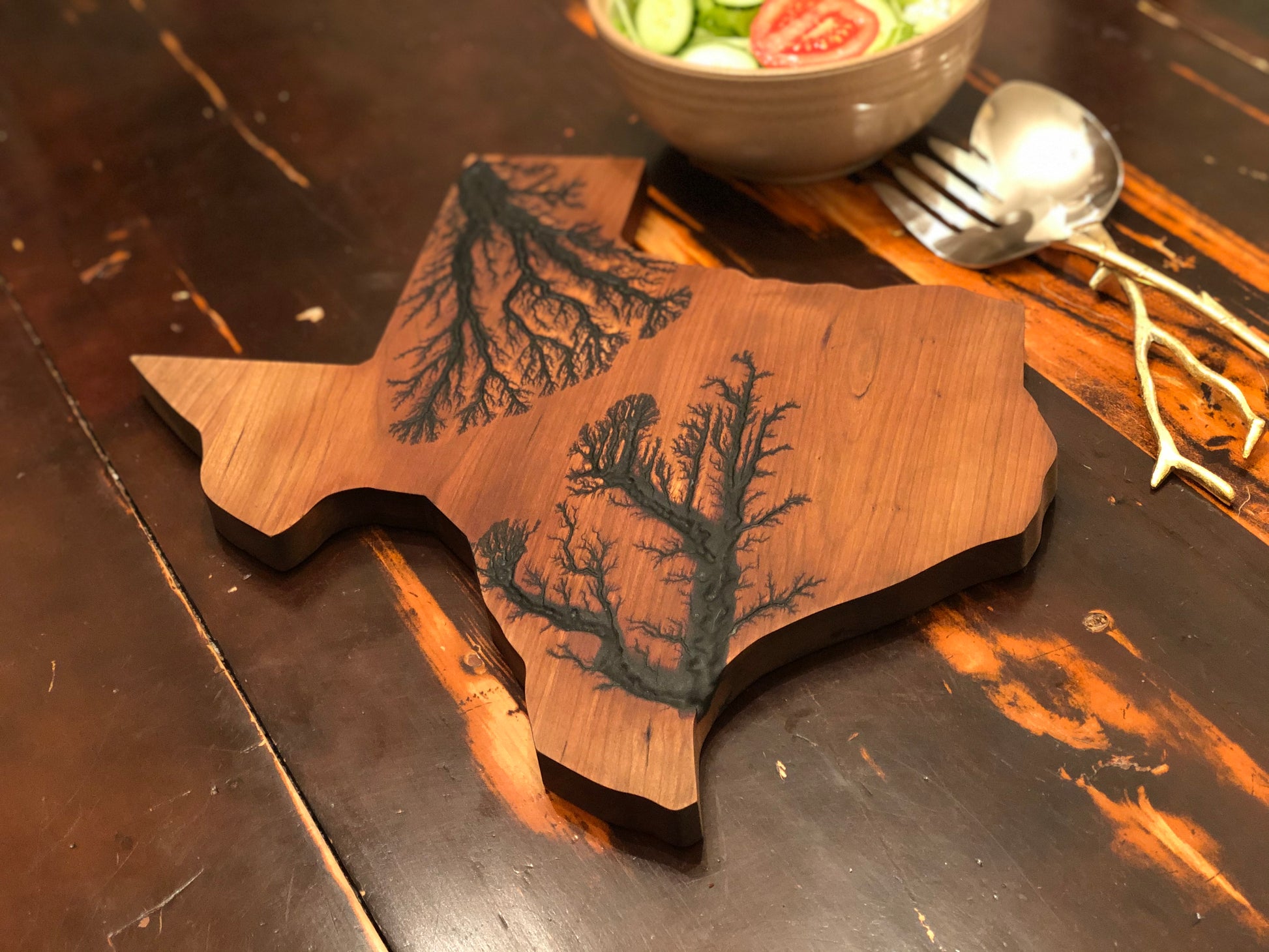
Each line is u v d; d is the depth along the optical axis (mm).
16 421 851
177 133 1094
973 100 968
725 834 585
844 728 614
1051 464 651
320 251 955
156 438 822
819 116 792
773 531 646
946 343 723
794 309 768
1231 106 919
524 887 580
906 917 549
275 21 1217
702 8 883
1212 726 585
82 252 988
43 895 603
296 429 757
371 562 731
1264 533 654
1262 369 734
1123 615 633
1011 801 576
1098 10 1029
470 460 718
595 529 665
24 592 739
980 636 639
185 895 596
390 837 604
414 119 1067
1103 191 842
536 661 612
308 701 664
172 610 718
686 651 605
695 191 945
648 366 751
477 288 836
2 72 1194
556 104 1057
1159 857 549
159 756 650
